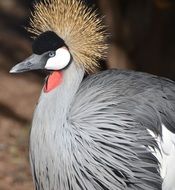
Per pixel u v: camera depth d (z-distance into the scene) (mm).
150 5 11227
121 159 5426
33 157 5414
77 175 5352
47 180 5406
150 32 11078
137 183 5512
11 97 11750
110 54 10109
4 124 10406
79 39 5336
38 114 5324
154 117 5590
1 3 17984
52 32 5312
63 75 5316
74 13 5410
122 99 5535
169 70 11945
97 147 5371
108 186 5434
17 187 8398
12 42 15430
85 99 5438
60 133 5254
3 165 8922
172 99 5777
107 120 5410
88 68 5410
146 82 5762
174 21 11406
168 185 5641
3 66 13602
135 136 5457
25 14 17484
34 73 13539
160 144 5578
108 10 9828
